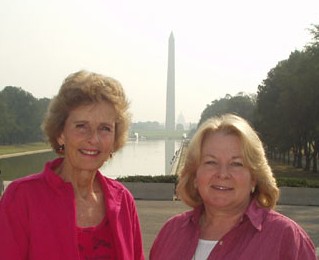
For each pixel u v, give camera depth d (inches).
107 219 135.6
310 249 127.6
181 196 147.1
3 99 3902.6
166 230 148.7
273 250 125.9
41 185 130.3
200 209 146.0
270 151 2714.1
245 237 131.4
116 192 141.6
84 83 130.6
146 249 415.2
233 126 135.7
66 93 131.1
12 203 126.4
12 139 4286.4
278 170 1935.3
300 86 1393.9
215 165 136.1
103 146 133.1
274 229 128.6
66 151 134.6
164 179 785.6
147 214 613.0
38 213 126.2
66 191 130.1
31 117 4311.0
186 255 138.9
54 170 138.7
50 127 134.6
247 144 134.6
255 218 131.0
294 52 1772.9
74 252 125.7
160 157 3026.6
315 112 1446.9
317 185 757.3
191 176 145.3
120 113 135.8
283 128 1674.5
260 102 1939.0
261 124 1934.1
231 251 130.9
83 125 131.6
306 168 1839.3
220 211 138.2
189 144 143.6
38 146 4192.9
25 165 2255.2
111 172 1870.1
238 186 134.5
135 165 2301.9
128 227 139.9
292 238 126.5
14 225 125.6
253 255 126.7
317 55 1368.1
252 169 136.1
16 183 130.0
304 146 1841.8
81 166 132.9
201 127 140.7
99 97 131.0
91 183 137.6
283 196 742.5
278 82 1754.4
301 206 721.0
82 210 134.7
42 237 124.5
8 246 123.6
